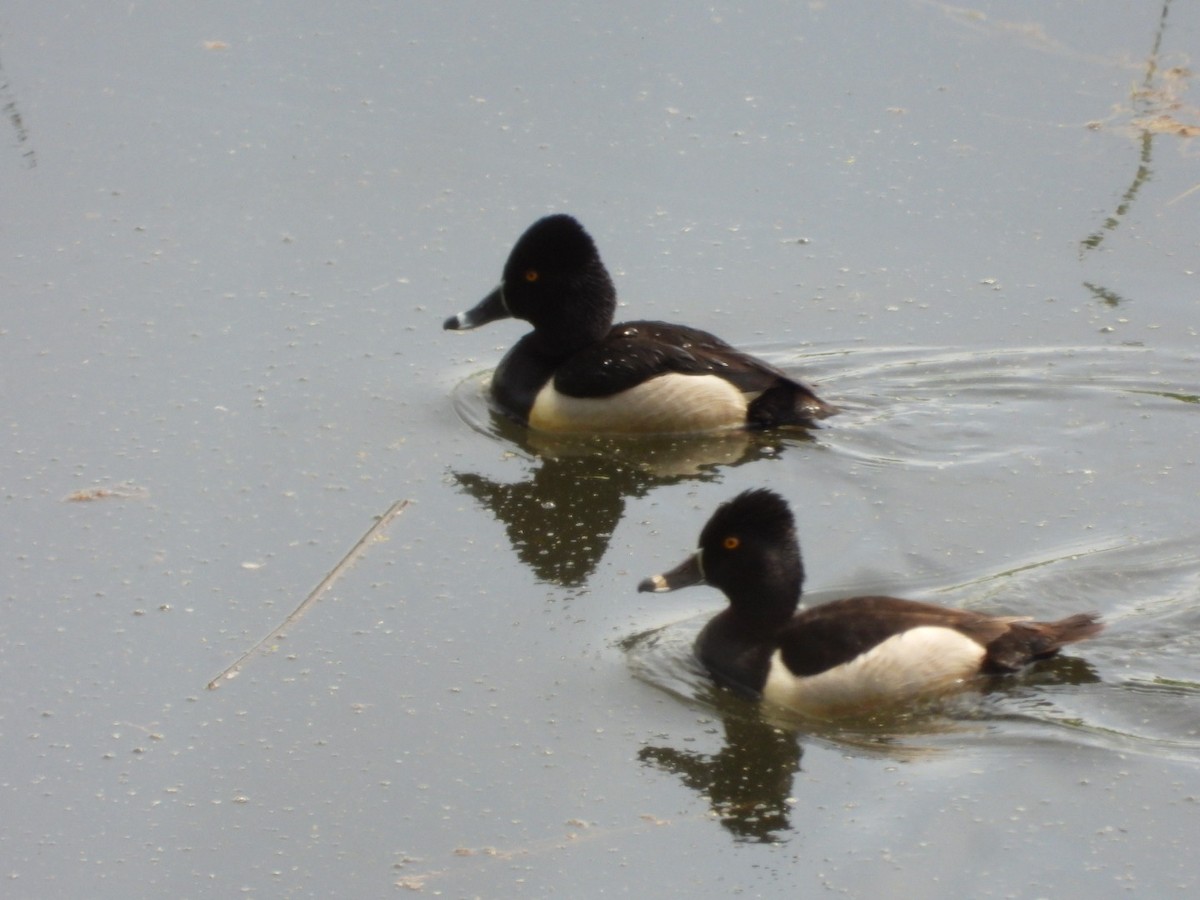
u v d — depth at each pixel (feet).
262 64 67.82
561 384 49.98
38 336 52.65
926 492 45.93
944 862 32.45
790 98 64.75
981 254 56.49
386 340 53.11
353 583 42.11
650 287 55.26
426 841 33.65
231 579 42.22
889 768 35.22
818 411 49.55
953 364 51.65
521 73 66.64
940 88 64.90
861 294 54.85
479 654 39.40
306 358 52.11
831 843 33.14
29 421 48.73
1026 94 64.39
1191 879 31.76
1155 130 61.93
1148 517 44.21
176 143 62.85
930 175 60.23
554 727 36.86
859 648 37.04
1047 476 46.55
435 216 58.80
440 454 48.19
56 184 60.49
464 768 35.65
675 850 33.19
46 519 44.52
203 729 36.91
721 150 61.87
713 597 41.93
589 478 47.39
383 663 39.06
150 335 52.85
